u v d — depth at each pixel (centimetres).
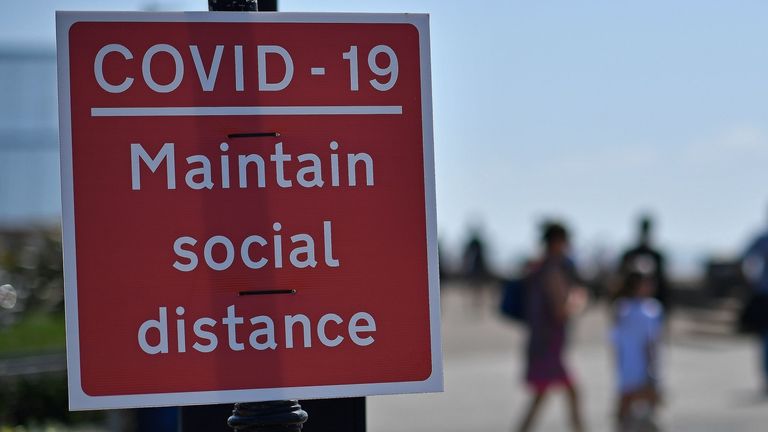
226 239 570
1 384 1520
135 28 572
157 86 571
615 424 1911
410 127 585
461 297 6106
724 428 2019
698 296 4119
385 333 577
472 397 2489
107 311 561
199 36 576
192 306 566
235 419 580
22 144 2059
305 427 771
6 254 1998
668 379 2712
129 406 559
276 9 740
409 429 2086
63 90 566
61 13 568
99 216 563
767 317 2516
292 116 578
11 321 1884
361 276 577
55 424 1548
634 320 1781
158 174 569
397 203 582
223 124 574
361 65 586
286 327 571
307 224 575
